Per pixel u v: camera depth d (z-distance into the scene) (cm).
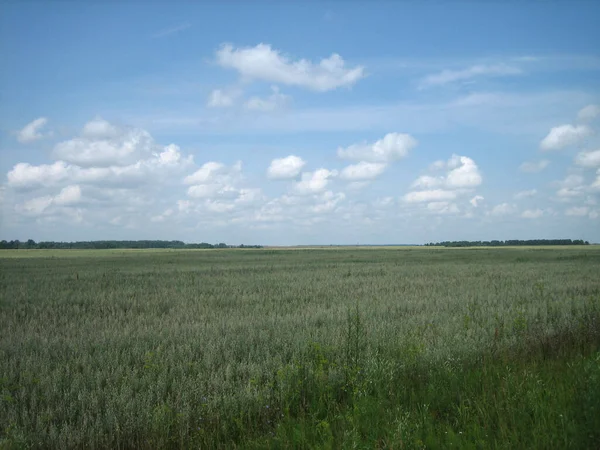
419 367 708
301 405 602
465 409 524
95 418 575
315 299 1647
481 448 448
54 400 628
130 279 2573
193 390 622
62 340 978
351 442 463
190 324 1138
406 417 493
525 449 436
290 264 4109
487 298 1525
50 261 4784
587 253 6091
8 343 930
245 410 587
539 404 517
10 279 2583
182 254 7038
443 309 1334
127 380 679
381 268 3425
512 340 857
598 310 1109
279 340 884
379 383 625
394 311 1295
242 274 2916
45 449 516
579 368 634
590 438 441
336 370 693
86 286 2203
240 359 815
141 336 989
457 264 3909
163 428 537
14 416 566
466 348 792
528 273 2702
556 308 1212
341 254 6750
